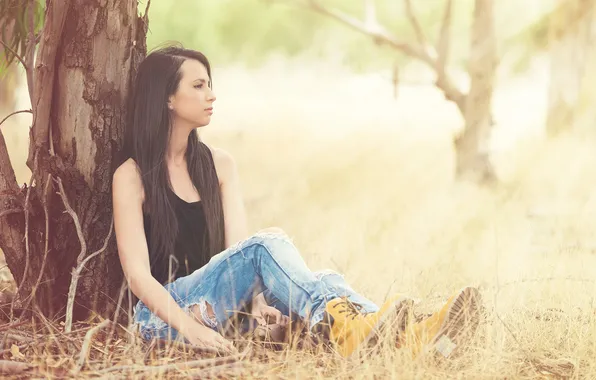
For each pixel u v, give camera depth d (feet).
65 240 18.98
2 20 22.38
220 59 125.80
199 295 17.37
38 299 18.94
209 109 18.24
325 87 125.80
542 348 17.65
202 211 18.51
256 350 16.93
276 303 18.11
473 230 32.12
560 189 42.14
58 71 18.80
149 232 18.01
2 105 69.77
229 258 17.26
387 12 72.59
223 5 85.71
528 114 88.79
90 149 18.84
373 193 43.06
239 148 66.54
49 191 18.75
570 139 52.31
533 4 61.05
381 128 83.20
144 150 17.93
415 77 100.63
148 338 17.52
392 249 28.60
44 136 18.71
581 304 19.86
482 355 16.20
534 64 87.86
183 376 15.29
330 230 31.53
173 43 19.40
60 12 18.19
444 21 46.78
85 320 19.02
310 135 76.79
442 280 23.18
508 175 50.62
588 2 56.70
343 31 88.48
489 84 46.98
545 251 27.37
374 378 15.30
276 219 34.14
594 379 16.06
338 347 16.10
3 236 18.86
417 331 15.97
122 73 18.99
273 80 130.41
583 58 56.59
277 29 89.97
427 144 69.05
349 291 17.04
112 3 18.69
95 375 15.19
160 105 17.98
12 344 16.78
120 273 19.30
